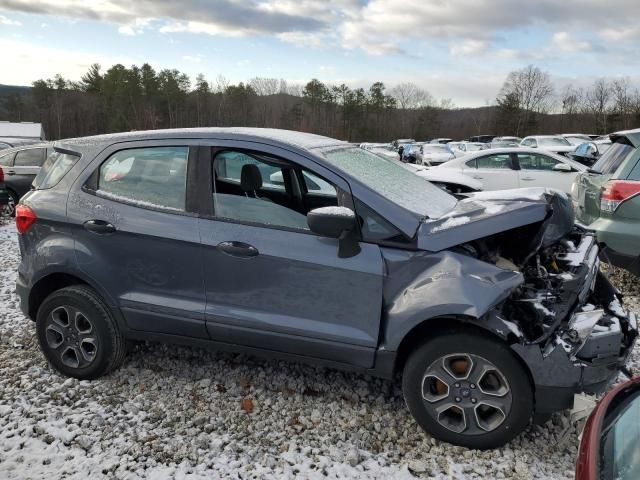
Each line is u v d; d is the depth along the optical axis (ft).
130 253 11.18
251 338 10.69
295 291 10.24
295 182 12.57
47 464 9.27
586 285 10.12
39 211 11.82
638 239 16.35
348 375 12.38
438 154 72.90
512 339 8.86
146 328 11.46
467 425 9.56
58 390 11.62
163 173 11.30
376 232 9.93
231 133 11.14
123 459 9.40
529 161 35.86
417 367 9.67
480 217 9.79
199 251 10.71
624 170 16.93
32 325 15.20
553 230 10.49
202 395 11.55
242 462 9.37
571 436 10.03
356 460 9.40
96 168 11.72
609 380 9.14
